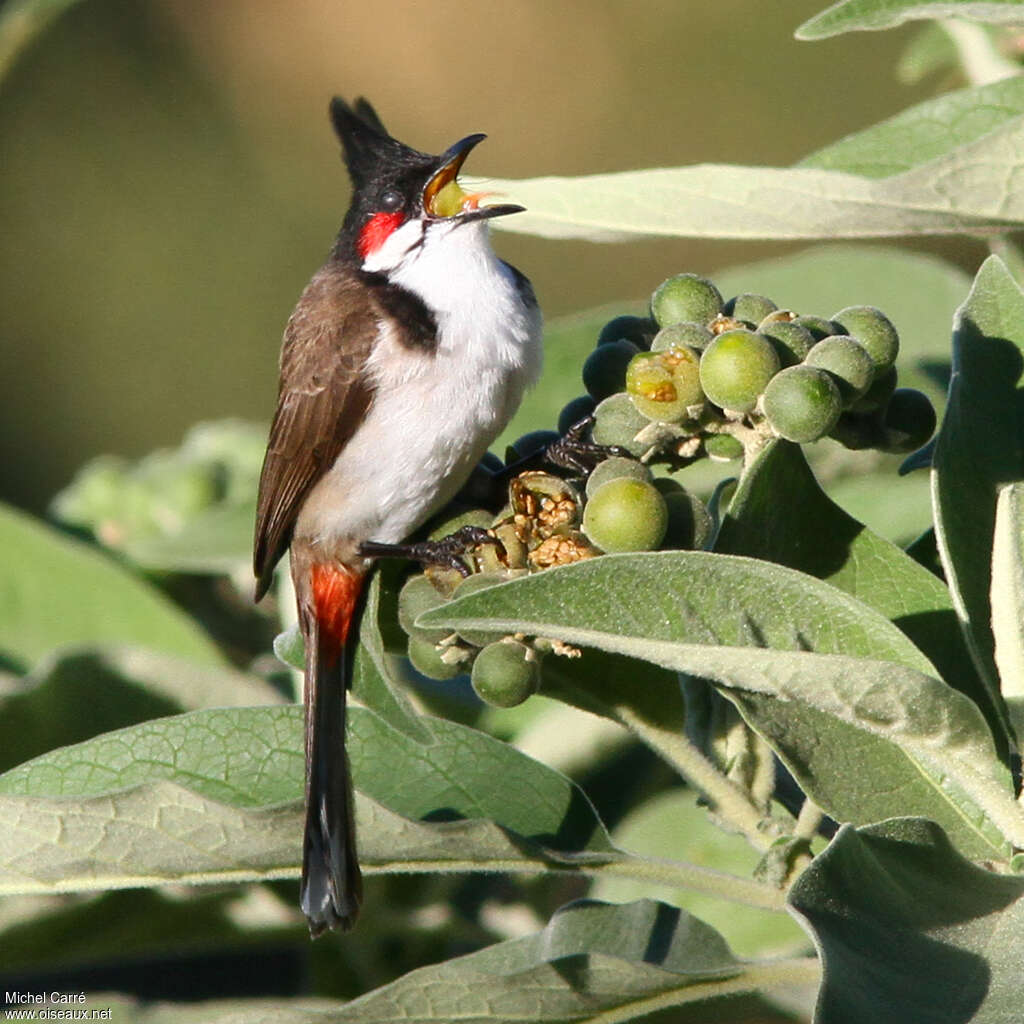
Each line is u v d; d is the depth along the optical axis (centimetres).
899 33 1962
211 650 723
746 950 602
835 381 429
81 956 618
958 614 436
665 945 468
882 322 452
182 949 625
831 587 370
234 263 2161
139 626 726
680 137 2092
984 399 443
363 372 677
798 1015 571
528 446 532
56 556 723
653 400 436
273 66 2234
